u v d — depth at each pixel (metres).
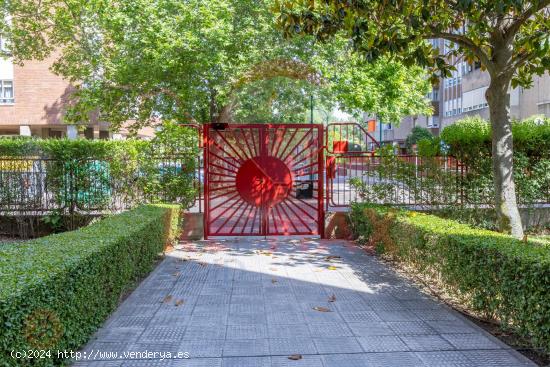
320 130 9.70
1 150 11.70
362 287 6.01
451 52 7.96
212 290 5.85
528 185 9.80
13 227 10.45
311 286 6.04
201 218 9.61
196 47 15.88
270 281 6.29
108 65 17.81
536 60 7.49
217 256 7.91
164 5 16.45
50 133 35.06
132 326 4.57
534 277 3.70
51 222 10.13
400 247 6.88
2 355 2.69
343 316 4.89
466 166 9.66
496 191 7.09
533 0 6.02
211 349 4.02
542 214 9.88
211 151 10.11
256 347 4.07
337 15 6.77
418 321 4.73
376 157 9.70
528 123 10.38
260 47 16.64
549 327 3.56
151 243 6.73
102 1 17.00
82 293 3.94
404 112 20.88
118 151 9.98
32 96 32.06
